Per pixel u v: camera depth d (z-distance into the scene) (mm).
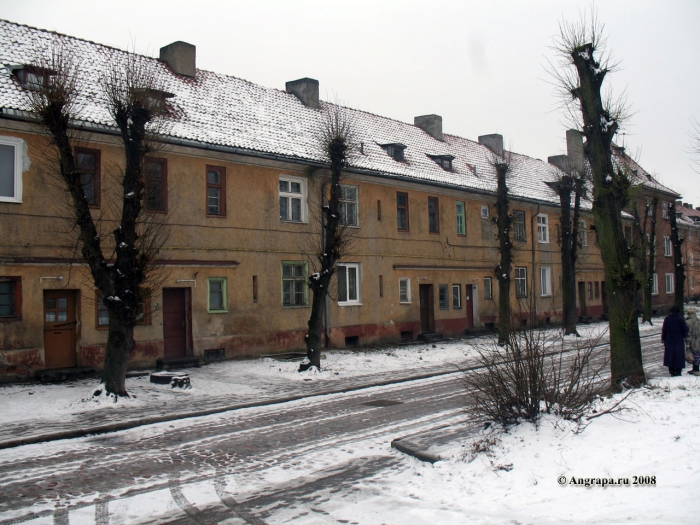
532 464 7039
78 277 16422
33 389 14328
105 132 16609
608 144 13320
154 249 14273
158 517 6523
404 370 18672
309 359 17734
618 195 12930
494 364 8797
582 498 6012
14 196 15469
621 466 6598
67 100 12820
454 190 29531
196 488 7496
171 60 22406
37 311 15641
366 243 25125
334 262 18250
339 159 18484
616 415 8516
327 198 23297
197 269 19125
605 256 12867
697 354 15430
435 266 28469
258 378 16672
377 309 25547
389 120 31812
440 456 8219
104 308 17109
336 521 6258
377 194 25781
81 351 16469
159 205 18328
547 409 8406
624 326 12352
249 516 6508
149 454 9172
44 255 15820
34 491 7406
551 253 37094
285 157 21250
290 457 8938
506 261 25891
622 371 12242
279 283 21672
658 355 21750
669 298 50250
